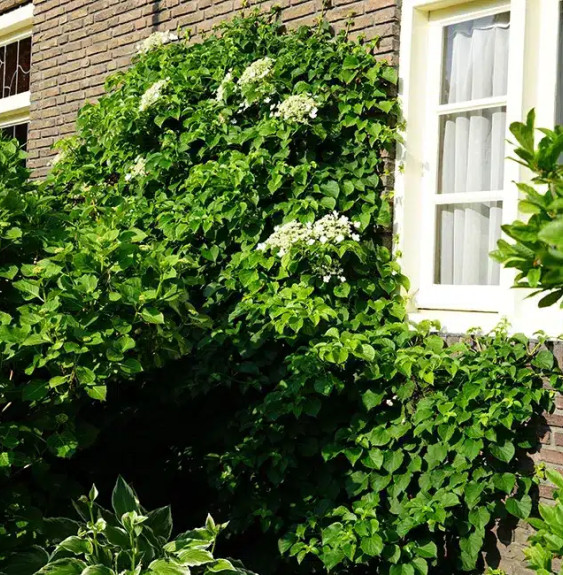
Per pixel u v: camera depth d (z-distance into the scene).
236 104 4.98
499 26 4.28
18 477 3.52
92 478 4.45
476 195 4.29
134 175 5.12
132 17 5.99
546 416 3.71
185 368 4.42
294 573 4.00
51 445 3.10
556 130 1.70
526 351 3.78
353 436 3.91
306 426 4.03
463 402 3.68
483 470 3.71
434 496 3.73
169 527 3.21
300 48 4.73
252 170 4.62
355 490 3.91
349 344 3.84
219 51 5.17
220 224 4.61
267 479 4.10
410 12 4.44
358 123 4.47
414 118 4.45
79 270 3.08
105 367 3.02
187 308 3.38
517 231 1.53
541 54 4.01
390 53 4.47
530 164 1.69
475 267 4.30
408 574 3.59
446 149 4.45
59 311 3.04
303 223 4.38
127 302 3.08
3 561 3.07
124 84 5.70
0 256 3.24
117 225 3.55
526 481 3.69
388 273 4.32
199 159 5.07
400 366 3.82
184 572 2.78
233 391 4.36
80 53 6.41
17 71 7.29
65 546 2.88
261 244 4.39
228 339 4.34
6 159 3.50
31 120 6.82
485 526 3.82
